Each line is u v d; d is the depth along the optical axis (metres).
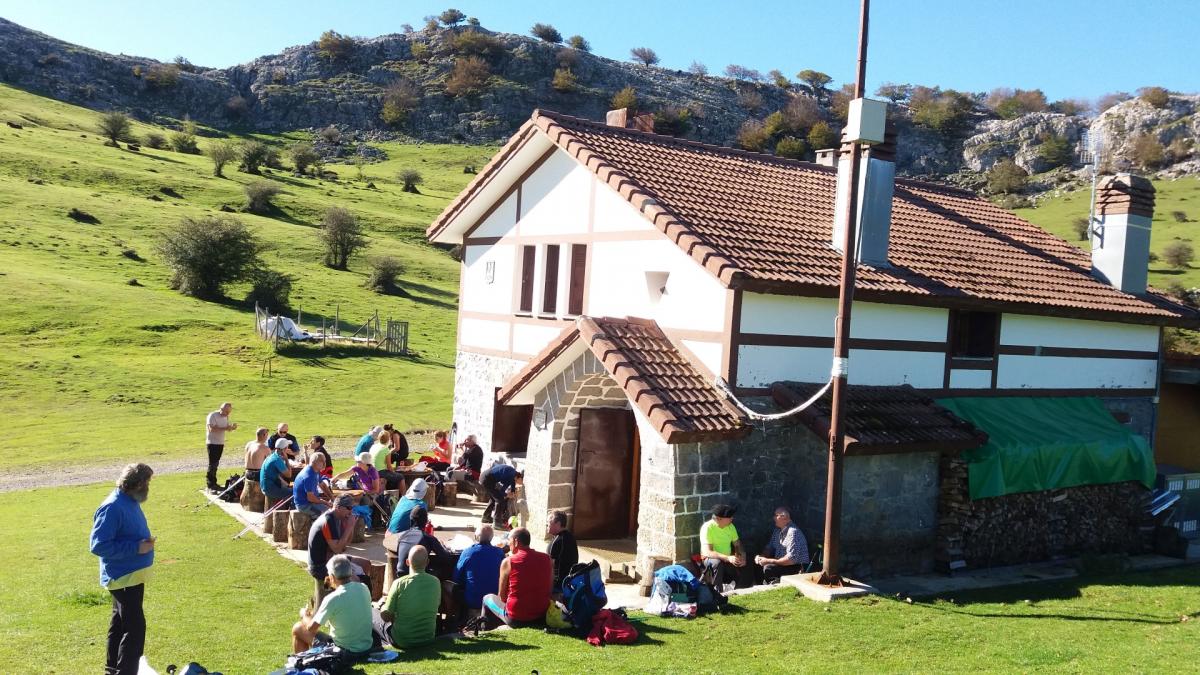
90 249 49.34
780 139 160.50
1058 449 13.38
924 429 12.21
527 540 9.14
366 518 13.83
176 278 45.38
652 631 8.80
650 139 16.14
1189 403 18.05
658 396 11.34
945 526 12.57
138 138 100.81
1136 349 16.67
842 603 9.82
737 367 11.80
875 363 13.23
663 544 11.27
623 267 13.88
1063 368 15.58
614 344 12.17
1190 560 14.17
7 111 99.19
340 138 143.38
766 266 11.83
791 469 12.16
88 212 57.19
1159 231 74.12
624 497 14.65
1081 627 9.42
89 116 115.06
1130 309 15.71
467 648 8.23
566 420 13.95
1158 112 127.38
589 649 8.19
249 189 69.56
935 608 9.95
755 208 14.24
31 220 52.81
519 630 8.87
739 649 8.29
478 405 18.23
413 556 8.42
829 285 11.88
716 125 165.75
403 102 155.75
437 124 154.38
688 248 11.95
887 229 13.50
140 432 24.78
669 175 14.51
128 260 48.91
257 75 164.50
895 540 12.20
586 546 13.77
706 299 12.20
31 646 8.50
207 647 8.56
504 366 17.30
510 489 14.98
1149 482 14.68
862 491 11.87
